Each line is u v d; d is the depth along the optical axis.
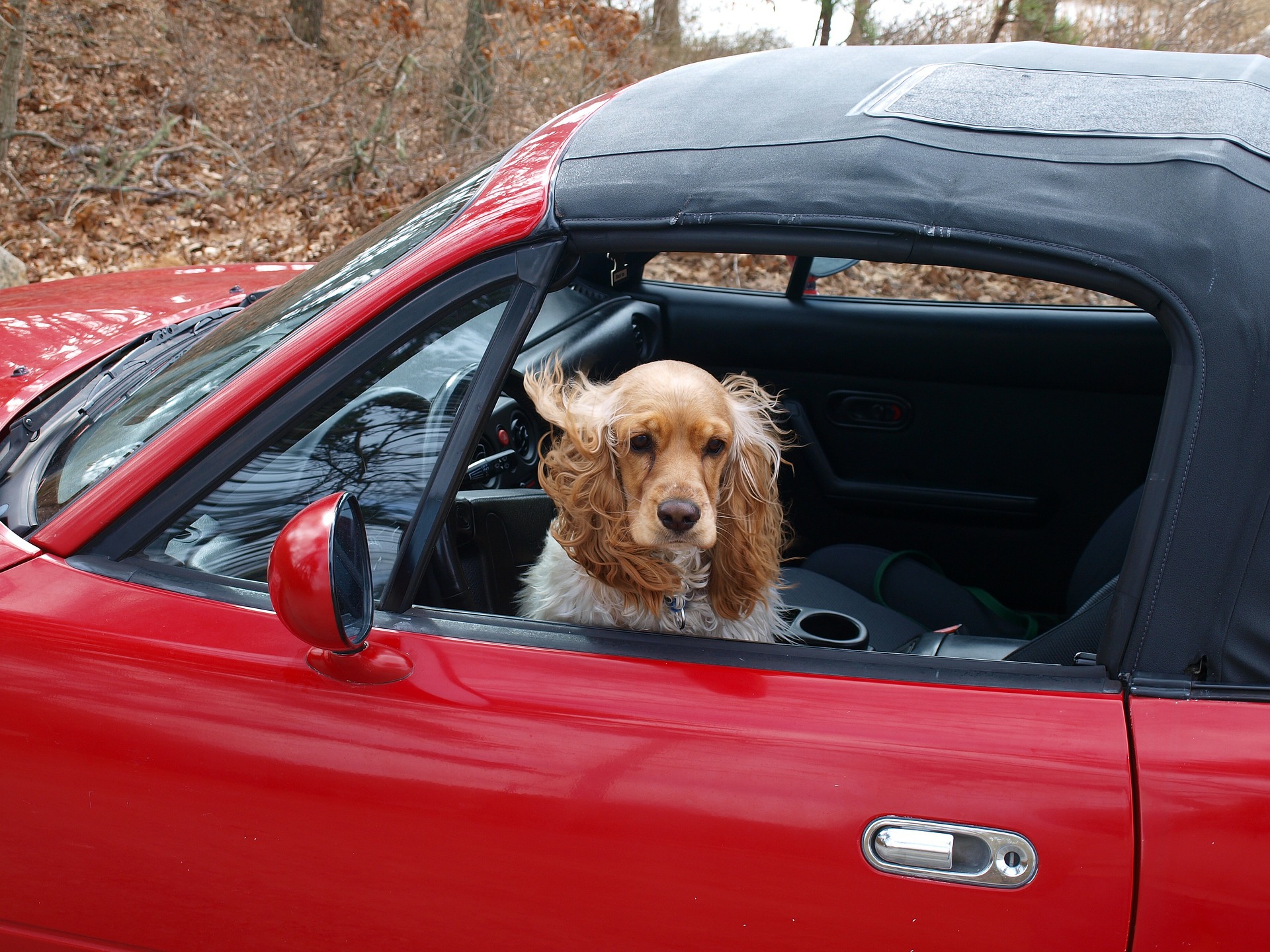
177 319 2.56
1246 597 1.27
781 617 2.09
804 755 1.31
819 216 1.41
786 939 1.30
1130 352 3.02
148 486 1.56
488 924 1.39
